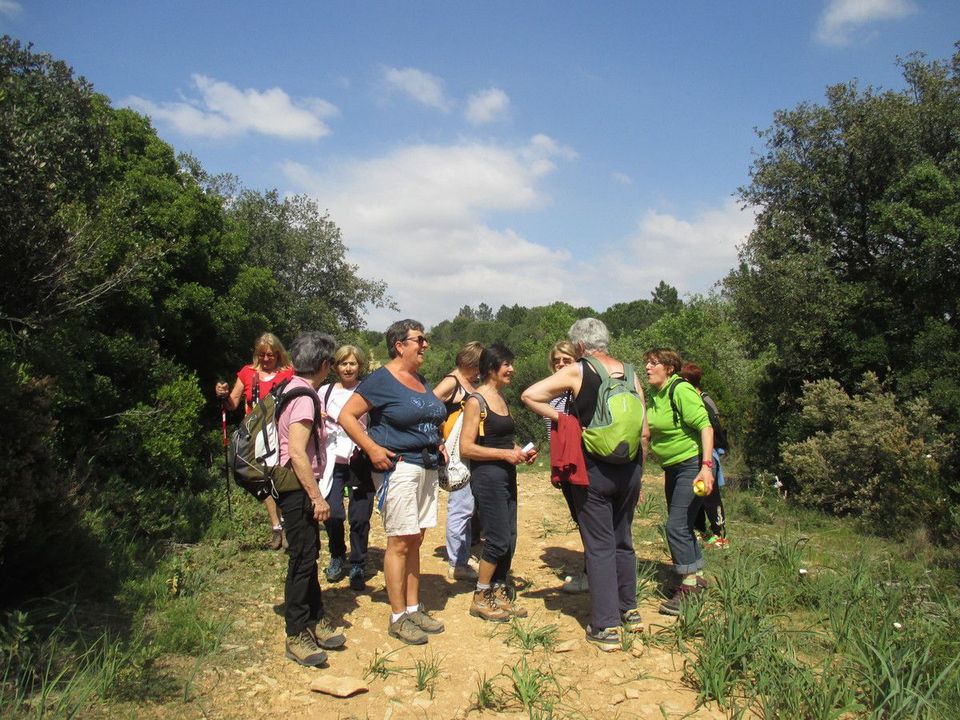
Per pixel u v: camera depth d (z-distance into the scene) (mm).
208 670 3812
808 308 13062
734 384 24797
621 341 25969
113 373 8688
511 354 4910
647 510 8219
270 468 3957
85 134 8750
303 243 24172
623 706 3648
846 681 3787
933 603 5117
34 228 6559
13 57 8664
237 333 12008
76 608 4414
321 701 3584
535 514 8531
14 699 3244
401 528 4305
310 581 4105
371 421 4469
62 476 4781
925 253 11805
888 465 9602
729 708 3625
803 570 5543
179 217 11273
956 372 10766
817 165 14328
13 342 6570
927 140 13258
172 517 6441
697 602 4520
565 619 4848
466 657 4164
